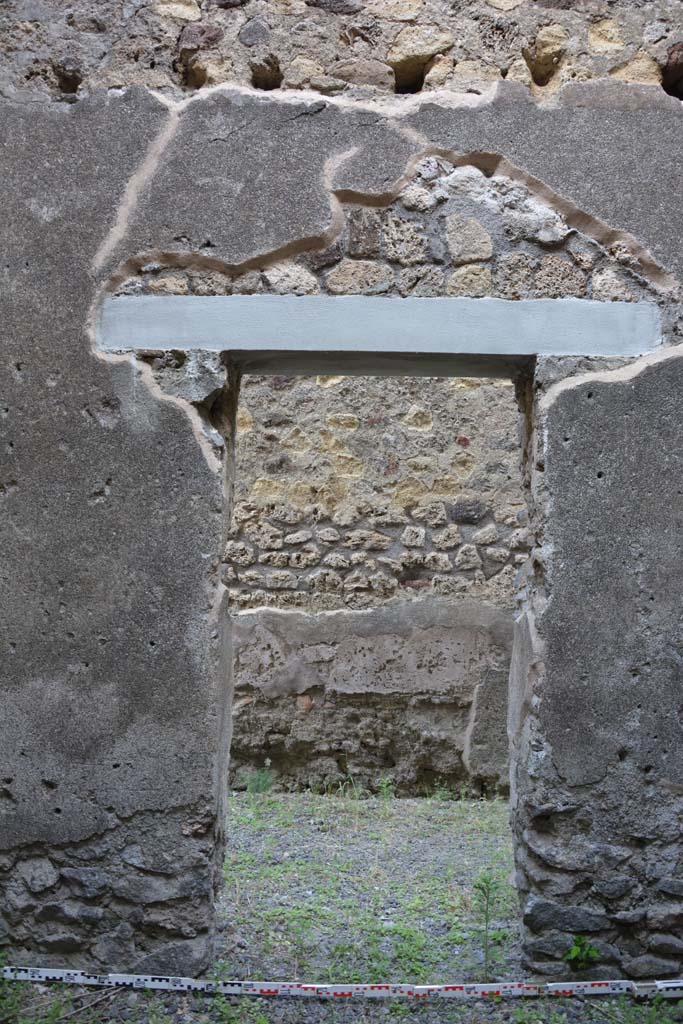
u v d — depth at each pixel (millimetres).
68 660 3004
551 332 3125
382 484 5539
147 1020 2701
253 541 5504
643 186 3164
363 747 5375
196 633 3014
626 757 2992
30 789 2979
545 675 3006
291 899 3668
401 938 3264
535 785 2986
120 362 3076
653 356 3115
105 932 2939
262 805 5047
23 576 3025
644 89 3199
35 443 3061
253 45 3242
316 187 3139
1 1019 2668
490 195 3172
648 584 3039
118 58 3232
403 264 3145
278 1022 2717
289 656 5406
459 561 5465
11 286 3096
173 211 3117
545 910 2945
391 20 3268
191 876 2947
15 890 2959
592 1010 2803
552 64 3289
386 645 5402
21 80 3189
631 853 2967
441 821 4805
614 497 3062
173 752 2982
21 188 3119
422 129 3170
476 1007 2816
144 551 3035
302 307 3109
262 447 5570
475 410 5574
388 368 3348
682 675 3014
